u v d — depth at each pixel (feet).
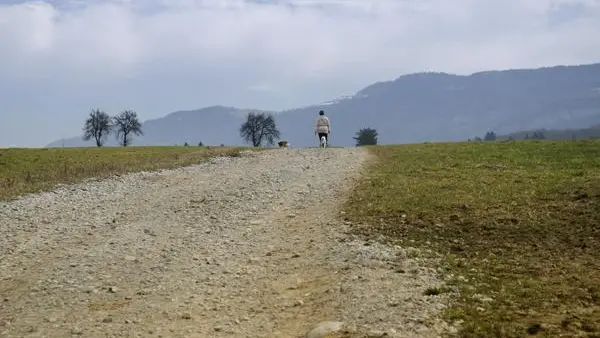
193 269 45.78
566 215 54.24
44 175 106.52
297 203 70.69
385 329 31.17
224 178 93.76
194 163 117.91
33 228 60.95
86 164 128.16
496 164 91.81
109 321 35.35
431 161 100.17
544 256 44.29
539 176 75.77
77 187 88.53
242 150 142.92
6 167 127.34
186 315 36.01
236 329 33.68
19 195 81.20
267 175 93.81
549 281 38.19
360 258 45.29
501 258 44.39
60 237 57.00
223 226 60.54
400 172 87.35
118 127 398.21
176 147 206.28
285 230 57.88
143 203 74.95
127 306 37.99
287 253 49.49
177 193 81.41
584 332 29.07
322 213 63.82
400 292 36.83
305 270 44.37
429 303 34.50
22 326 35.04
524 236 49.75
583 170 78.79
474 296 35.35
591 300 34.06
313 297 38.09
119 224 62.69
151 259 48.70
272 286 41.27
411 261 43.70
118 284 42.47
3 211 69.56
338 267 43.86
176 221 63.72
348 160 110.01
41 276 44.65
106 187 88.33
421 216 57.47
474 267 42.29
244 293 40.09
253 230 58.49
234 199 74.74
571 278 38.58
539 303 33.76
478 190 67.62
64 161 139.54
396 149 132.67
